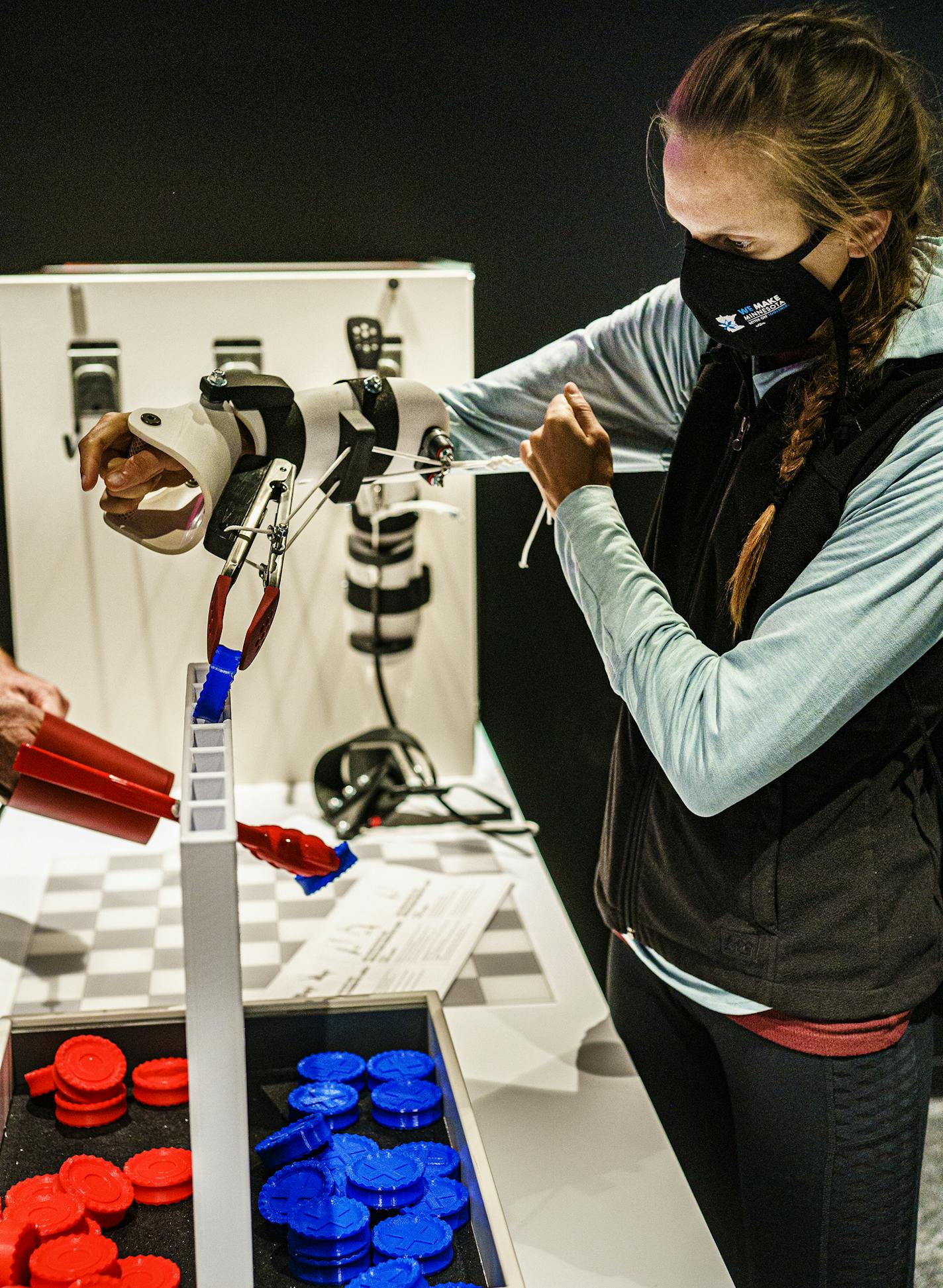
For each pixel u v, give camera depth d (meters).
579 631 2.04
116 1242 0.88
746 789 0.92
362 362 1.70
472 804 1.82
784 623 0.90
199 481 0.88
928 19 1.60
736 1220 1.32
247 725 1.85
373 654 1.78
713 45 0.95
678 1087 1.23
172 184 1.68
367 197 1.73
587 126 1.72
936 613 0.86
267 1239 0.89
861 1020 1.01
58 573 1.75
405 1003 1.08
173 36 1.62
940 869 1.04
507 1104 1.17
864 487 0.91
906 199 0.92
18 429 1.69
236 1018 0.67
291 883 1.58
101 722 1.81
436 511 1.62
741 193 0.90
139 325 1.66
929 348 0.94
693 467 1.15
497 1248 0.81
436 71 1.67
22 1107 1.03
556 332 1.82
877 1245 1.08
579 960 1.43
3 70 1.60
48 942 1.44
